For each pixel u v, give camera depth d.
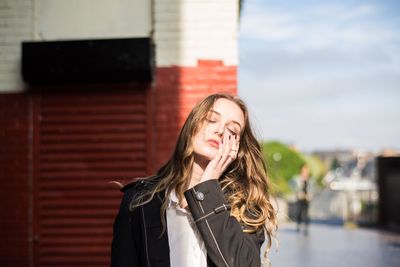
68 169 6.41
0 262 6.36
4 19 6.48
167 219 2.49
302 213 20.38
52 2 6.50
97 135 6.43
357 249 13.24
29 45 6.30
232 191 2.66
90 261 6.35
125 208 2.58
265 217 2.56
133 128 6.40
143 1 6.48
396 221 22.33
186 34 6.42
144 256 2.44
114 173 6.39
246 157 2.79
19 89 6.45
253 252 2.38
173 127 6.37
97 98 6.45
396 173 22.52
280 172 58.50
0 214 6.39
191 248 2.44
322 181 72.94
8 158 6.43
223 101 2.69
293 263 10.67
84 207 6.39
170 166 2.68
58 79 6.32
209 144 2.61
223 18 6.41
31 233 6.38
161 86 6.40
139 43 6.26
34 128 6.43
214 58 6.38
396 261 11.10
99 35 6.46
